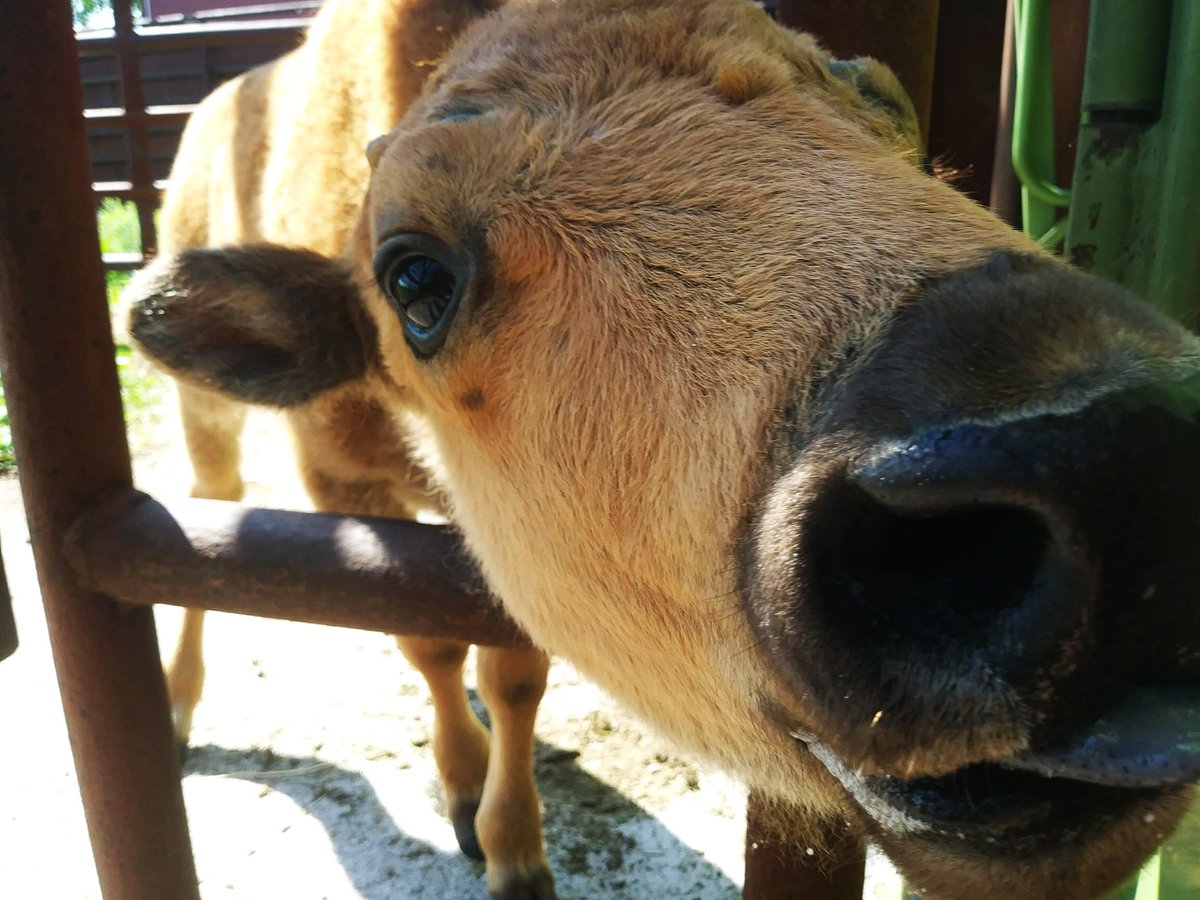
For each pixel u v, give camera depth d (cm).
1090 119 69
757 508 41
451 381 56
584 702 122
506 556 58
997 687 31
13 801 106
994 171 100
